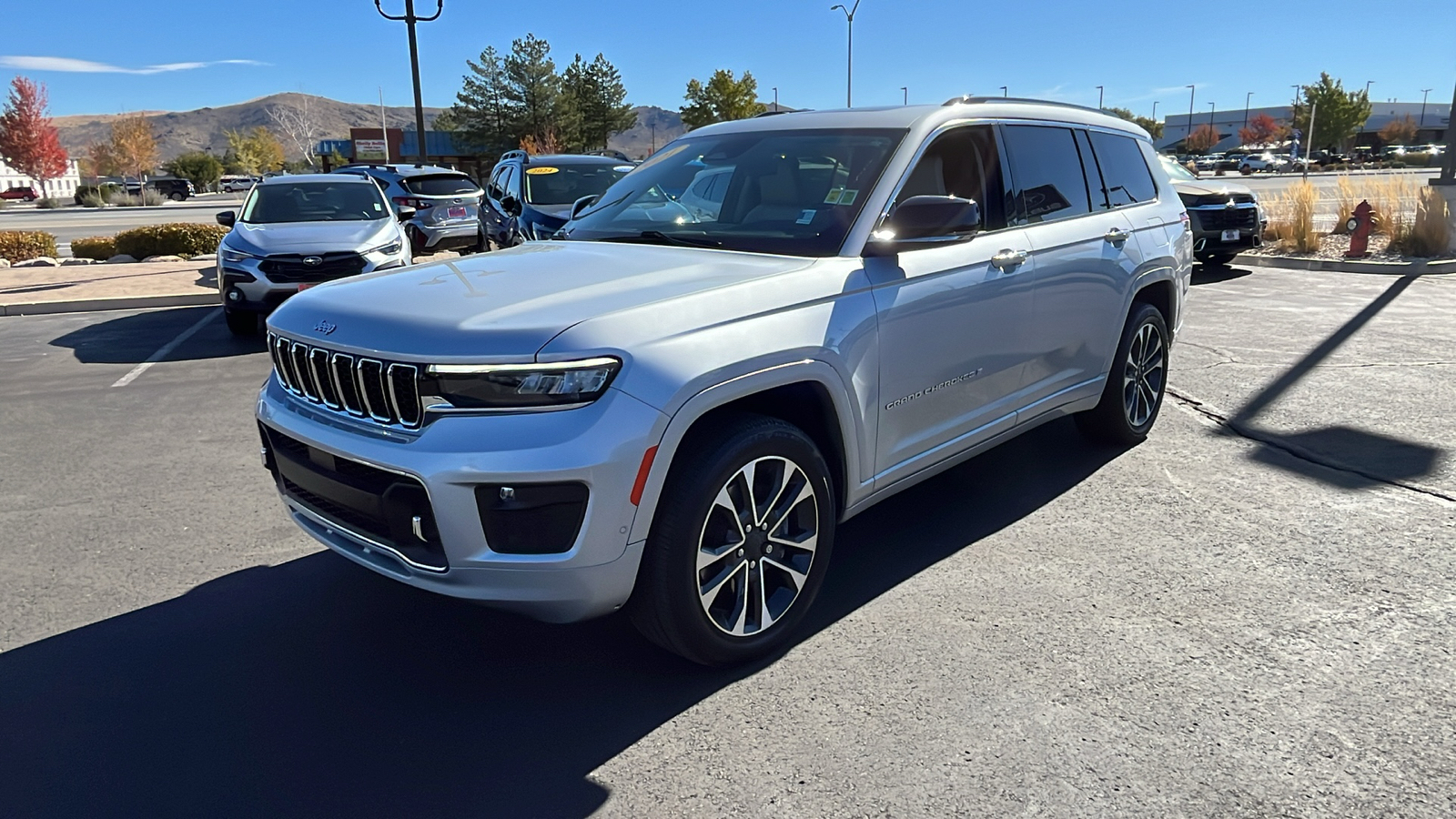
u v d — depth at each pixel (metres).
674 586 2.85
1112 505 4.48
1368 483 4.69
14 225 31.86
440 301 2.97
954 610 3.50
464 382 2.64
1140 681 3.01
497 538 2.64
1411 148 92.25
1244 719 2.79
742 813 2.46
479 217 15.53
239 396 7.02
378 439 2.81
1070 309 4.43
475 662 3.24
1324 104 87.31
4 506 4.76
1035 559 3.92
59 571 4.00
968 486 4.80
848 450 3.34
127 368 8.06
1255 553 3.92
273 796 2.55
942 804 2.46
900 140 3.75
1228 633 3.29
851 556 4.00
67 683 3.13
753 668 3.15
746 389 2.90
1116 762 2.61
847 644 3.28
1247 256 13.91
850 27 32.84
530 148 52.25
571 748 2.75
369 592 3.78
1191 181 13.26
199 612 3.62
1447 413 5.79
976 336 3.83
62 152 63.72
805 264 3.30
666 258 3.43
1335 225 17.05
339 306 3.10
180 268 15.42
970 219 3.28
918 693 2.97
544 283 3.11
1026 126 4.38
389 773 2.65
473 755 2.72
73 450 5.69
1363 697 2.89
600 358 2.63
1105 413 5.09
